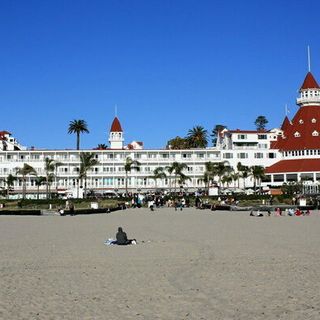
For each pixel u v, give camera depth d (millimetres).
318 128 149625
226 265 20891
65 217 63594
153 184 149625
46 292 15859
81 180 142625
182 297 14984
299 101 155250
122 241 29172
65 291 15992
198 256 23781
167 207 98938
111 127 171375
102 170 149375
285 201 97250
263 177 141000
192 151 151750
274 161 152750
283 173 142500
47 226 46188
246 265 20781
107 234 36875
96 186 148500
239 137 154875
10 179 136250
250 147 154000
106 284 17094
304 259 22266
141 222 50469
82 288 16453
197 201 91750
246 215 63094
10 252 26047
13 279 18078
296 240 30641
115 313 13195
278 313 12977
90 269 20281
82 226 45750
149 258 23328
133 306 13945
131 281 17594
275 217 57750
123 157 150125
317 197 99000
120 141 170375
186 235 35000
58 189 143750
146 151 150875
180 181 139125
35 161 146125
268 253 24531
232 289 15992
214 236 33938
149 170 150375
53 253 25531
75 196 118375
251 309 13430
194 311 13312
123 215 66875
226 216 60938
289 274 18469
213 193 123125
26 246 28938
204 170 150750
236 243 29312
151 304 14156
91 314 13117
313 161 143250
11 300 14734
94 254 25000
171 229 40656
